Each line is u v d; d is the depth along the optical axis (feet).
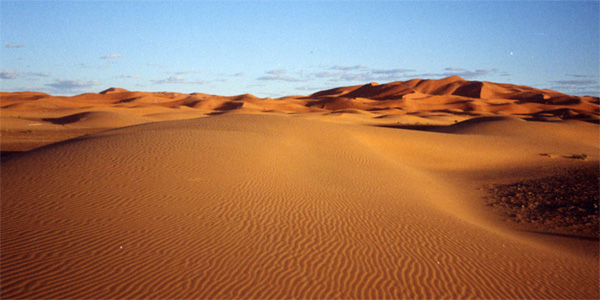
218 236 27.32
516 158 94.38
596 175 72.23
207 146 57.00
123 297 18.61
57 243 23.57
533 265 28.58
